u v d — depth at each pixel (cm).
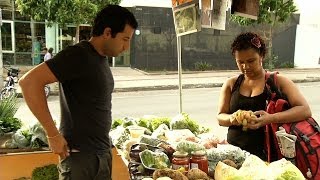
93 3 946
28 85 204
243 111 256
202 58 1984
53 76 208
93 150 226
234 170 219
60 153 220
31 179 311
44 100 209
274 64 2050
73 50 213
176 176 219
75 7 899
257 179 201
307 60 2217
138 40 1881
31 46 1742
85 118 221
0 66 1110
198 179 222
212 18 319
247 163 223
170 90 1388
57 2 895
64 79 211
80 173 227
